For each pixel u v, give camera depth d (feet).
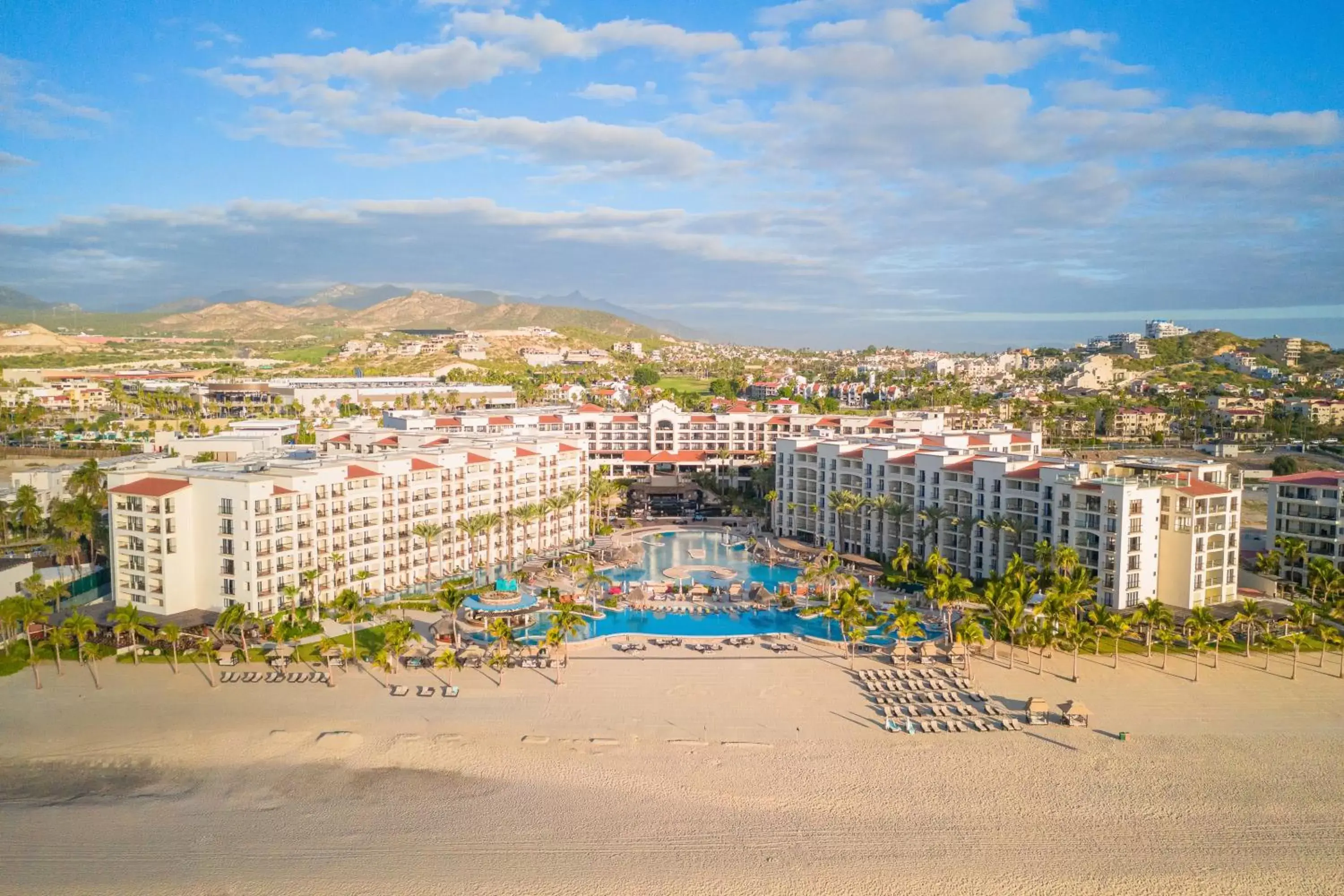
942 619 536.83
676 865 299.17
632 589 619.26
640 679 460.14
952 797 343.26
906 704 426.92
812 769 364.38
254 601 522.88
